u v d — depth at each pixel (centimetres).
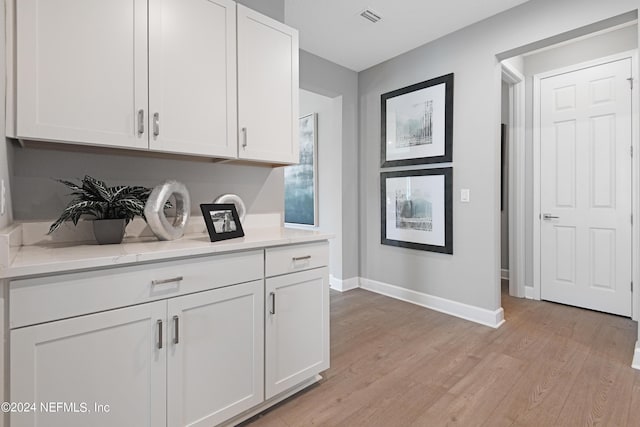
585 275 303
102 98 129
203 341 132
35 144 136
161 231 145
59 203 147
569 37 228
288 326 162
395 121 336
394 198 340
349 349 225
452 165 289
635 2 194
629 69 276
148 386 118
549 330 256
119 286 111
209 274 133
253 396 149
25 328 95
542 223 328
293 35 195
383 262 358
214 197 197
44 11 116
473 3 244
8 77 110
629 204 278
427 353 219
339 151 367
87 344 105
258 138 179
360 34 290
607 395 170
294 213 440
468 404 164
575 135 306
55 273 99
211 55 159
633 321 273
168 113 146
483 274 271
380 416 156
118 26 132
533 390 175
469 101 276
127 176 166
